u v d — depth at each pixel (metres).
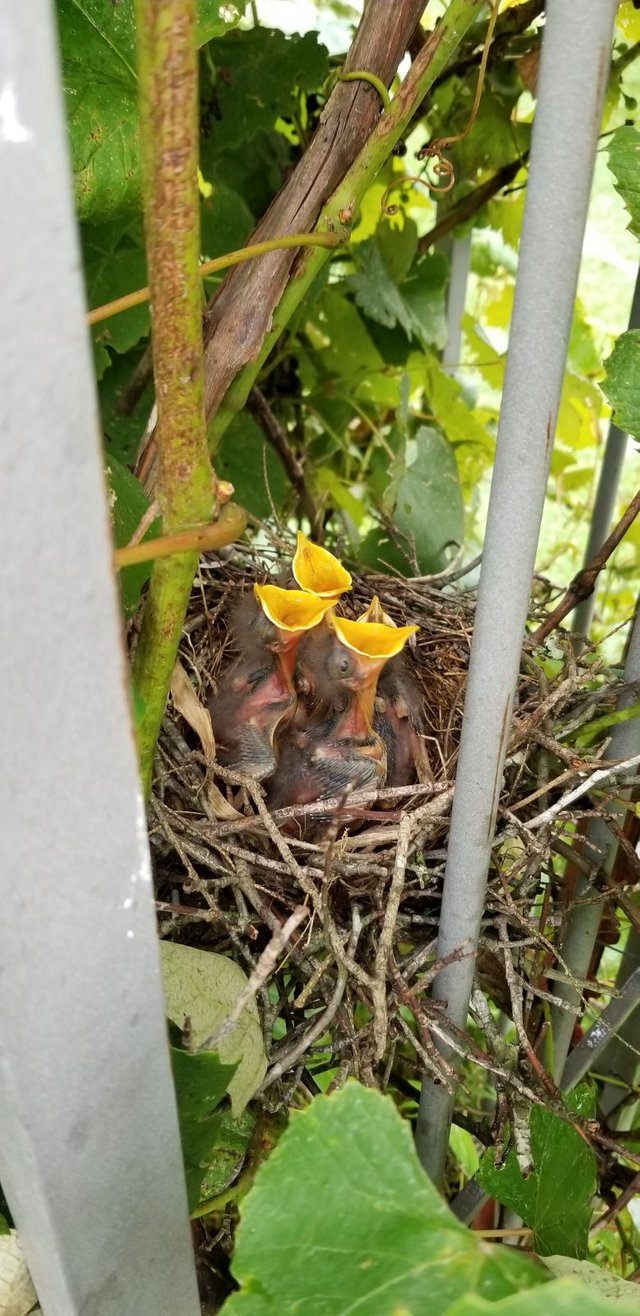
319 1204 0.11
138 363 0.28
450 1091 0.18
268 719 0.22
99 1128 0.12
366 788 0.21
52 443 0.08
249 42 0.26
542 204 0.11
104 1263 0.13
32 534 0.08
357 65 0.17
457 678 0.25
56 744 0.09
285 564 0.28
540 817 0.19
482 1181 0.16
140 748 0.15
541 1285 0.10
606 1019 0.23
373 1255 0.11
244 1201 0.11
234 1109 0.16
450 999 0.18
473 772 0.16
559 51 0.10
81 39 0.17
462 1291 0.11
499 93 0.28
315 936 0.18
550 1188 0.16
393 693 0.24
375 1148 0.12
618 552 0.40
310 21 0.37
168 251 0.11
